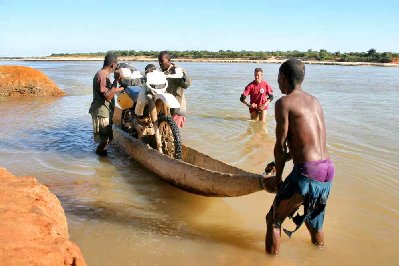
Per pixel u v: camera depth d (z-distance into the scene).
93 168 7.13
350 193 6.00
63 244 3.09
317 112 3.90
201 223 5.07
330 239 4.65
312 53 90.56
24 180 4.27
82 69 44.28
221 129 10.43
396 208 5.51
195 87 21.52
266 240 4.29
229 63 71.81
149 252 4.30
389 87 22.98
